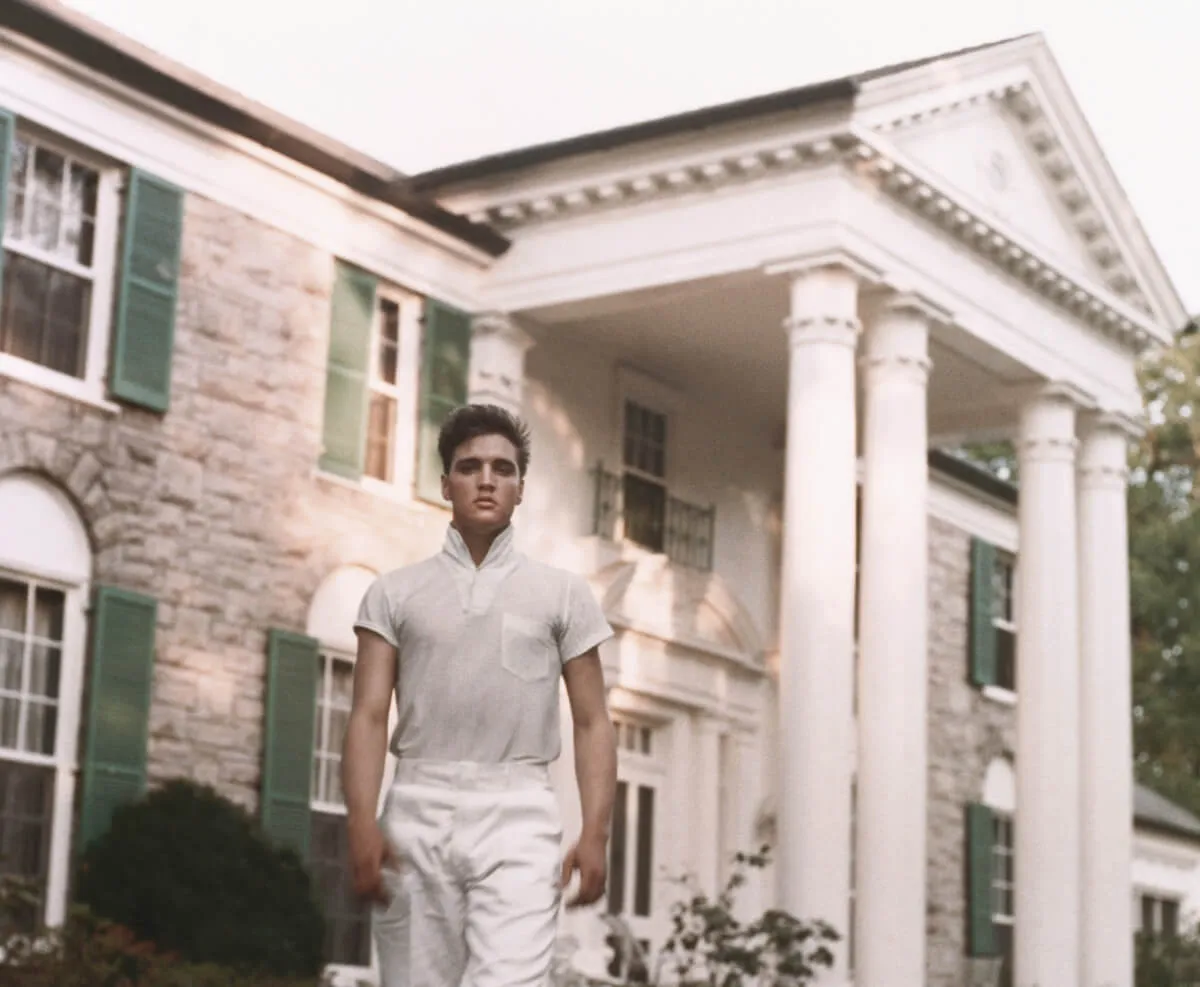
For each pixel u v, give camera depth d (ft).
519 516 68.13
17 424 50.29
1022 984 70.64
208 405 55.77
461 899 16.07
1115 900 75.41
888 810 62.18
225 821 50.26
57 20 50.75
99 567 52.19
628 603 71.67
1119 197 74.13
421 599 16.52
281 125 58.08
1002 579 100.68
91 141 52.90
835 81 59.82
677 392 76.33
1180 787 144.97
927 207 64.80
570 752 65.62
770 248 62.08
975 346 69.36
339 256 60.70
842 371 61.46
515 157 64.75
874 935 61.31
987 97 67.62
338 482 59.72
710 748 75.66
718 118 61.52
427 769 16.31
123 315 53.06
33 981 40.96
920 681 63.36
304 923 50.21
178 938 47.80
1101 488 77.56
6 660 49.96
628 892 72.08
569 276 65.10
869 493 64.23
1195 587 144.46
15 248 51.08
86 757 50.78
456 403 64.75
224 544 55.83
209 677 54.95
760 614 79.92
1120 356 77.71
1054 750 71.77
